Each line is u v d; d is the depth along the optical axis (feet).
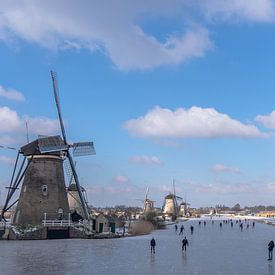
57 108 240.32
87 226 220.64
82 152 240.32
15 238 203.10
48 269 113.60
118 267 119.24
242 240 230.48
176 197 636.48
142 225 291.38
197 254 155.84
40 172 220.02
